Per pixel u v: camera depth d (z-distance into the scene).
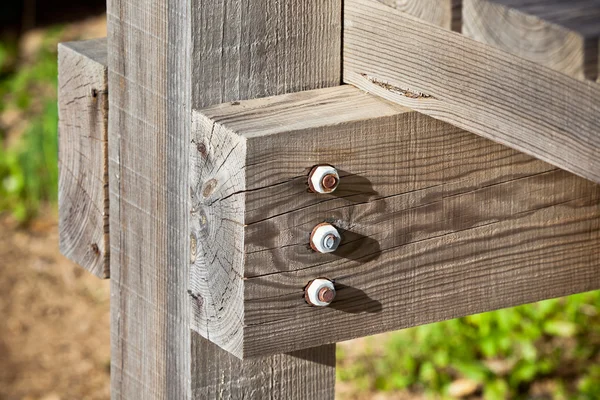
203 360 1.52
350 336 1.47
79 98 1.65
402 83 1.44
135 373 1.60
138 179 1.54
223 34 1.44
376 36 1.45
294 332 1.44
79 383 3.17
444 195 1.48
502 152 1.49
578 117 1.30
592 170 1.30
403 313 1.49
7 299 3.62
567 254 1.56
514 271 1.54
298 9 1.47
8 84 4.94
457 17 1.28
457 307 1.52
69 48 1.66
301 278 1.43
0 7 5.62
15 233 4.02
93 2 5.87
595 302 3.04
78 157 1.67
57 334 3.43
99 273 1.66
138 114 1.52
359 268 1.45
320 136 1.40
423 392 2.98
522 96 1.34
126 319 1.60
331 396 1.61
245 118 1.41
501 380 2.90
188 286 1.49
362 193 1.43
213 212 1.42
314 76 1.49
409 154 1.45
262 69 1.47
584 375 3.00
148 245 1.54
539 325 2.97
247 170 1.38
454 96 1.39
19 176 4.16
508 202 1.51
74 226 1.70
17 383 3.15
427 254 1.49
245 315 1.41
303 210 1.41
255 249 1.40
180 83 1.46
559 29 1.20
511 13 1.23
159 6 1.47
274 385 1.57
